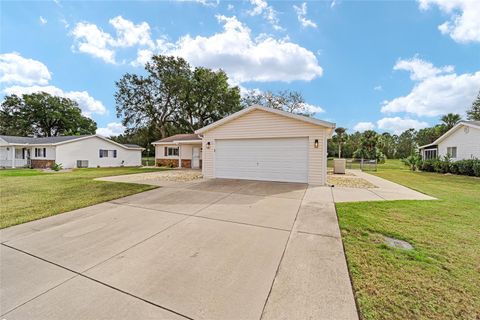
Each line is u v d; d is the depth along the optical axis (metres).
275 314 1.86
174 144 20.16
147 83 26.06
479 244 3.11
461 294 2.04
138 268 2.63
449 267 2.51
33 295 2.15
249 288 2.22
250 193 6.86
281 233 3.66
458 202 5.63
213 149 10.52
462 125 15.06
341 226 3.88
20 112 32.53
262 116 9.46
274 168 9.34
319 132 8.56
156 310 1.93
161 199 6.09
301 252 2.97
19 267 2.68
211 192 7.00
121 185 8.37
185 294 2.14
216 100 28.08
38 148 20.16
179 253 3.00
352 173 14.12
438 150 17.80
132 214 4.77
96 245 3.27
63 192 7.08
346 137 31.62
